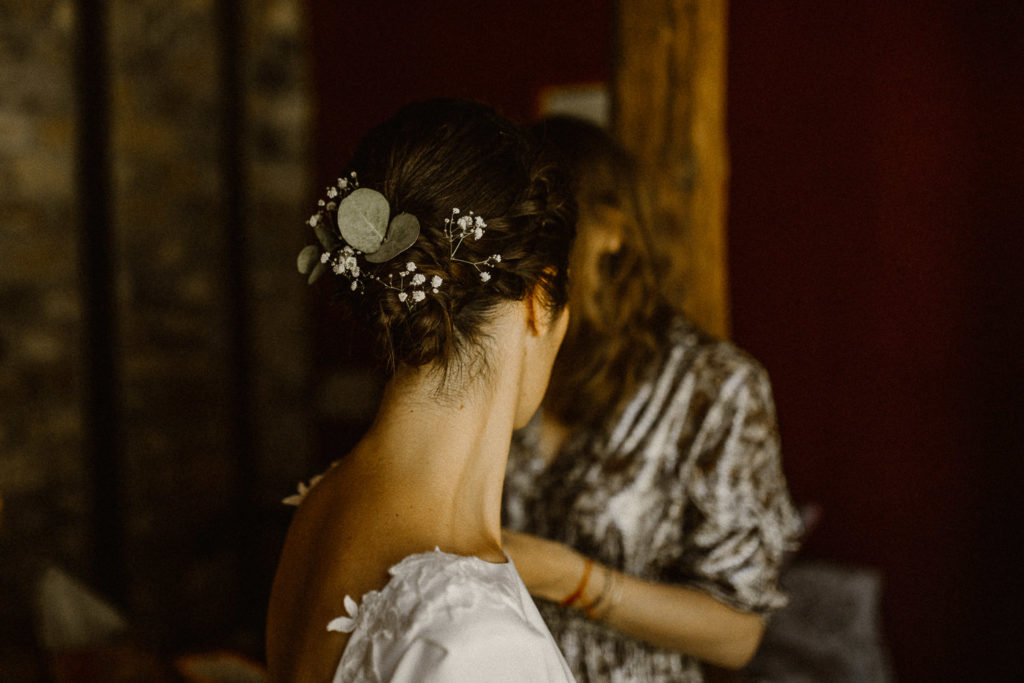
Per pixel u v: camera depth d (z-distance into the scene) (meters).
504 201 0.69
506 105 3.81
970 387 2.95
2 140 3.56
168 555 4.09
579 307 1.29
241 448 4.42
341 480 0.67
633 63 2.10
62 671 1.99
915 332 3.04
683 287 2.09
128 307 3.91
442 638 0.51
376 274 0.69
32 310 3.69
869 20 3.03
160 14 3.96
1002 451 2.90
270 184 4.45
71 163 3.79
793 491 3.31
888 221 3.06
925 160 2.98
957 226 2.94
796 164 3.21
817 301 3.21
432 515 0.62
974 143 2.89
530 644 0.55
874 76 3.04
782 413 3.31
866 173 3.08
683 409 1.26
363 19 4.18
